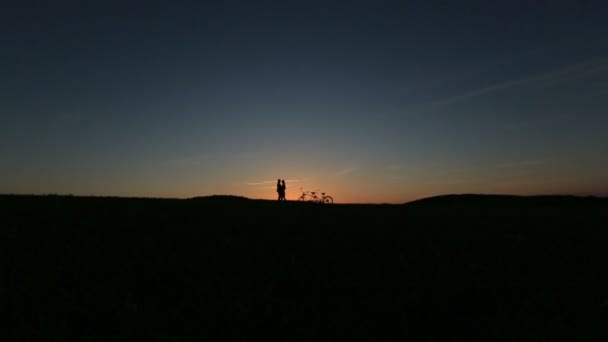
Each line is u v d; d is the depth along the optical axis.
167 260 12.52
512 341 8.60
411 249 14.87
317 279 11.59
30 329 8.19
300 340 8.53
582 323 9.39
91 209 20.52
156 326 8.67
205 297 10.18
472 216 25.33
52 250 12.90
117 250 13.26
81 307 9.25
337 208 28.22
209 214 21.23
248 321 9.12
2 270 10.94
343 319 9.41
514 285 11.52
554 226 21.34
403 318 9.53
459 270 12.66
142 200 27.11
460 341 8.62
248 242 15.07
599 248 15.91
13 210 18.69
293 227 18.25
